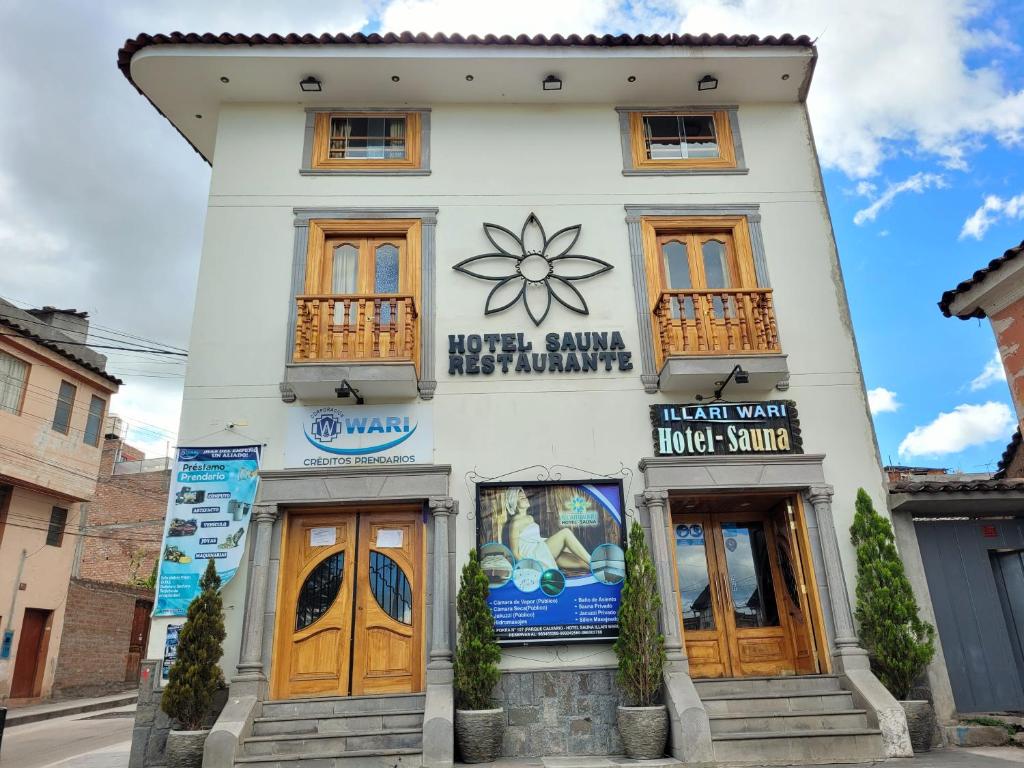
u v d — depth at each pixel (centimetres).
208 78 975
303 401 871
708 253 994
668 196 1000
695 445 865
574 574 811
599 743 762
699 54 977
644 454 870
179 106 1017
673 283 975
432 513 823
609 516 836
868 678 768
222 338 894
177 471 835
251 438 853
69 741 1156
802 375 919
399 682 802
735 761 693
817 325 945
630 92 1033
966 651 831
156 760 736
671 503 886
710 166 1020
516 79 1001
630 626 757
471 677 736
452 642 783
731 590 893
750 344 891
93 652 1923
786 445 873
